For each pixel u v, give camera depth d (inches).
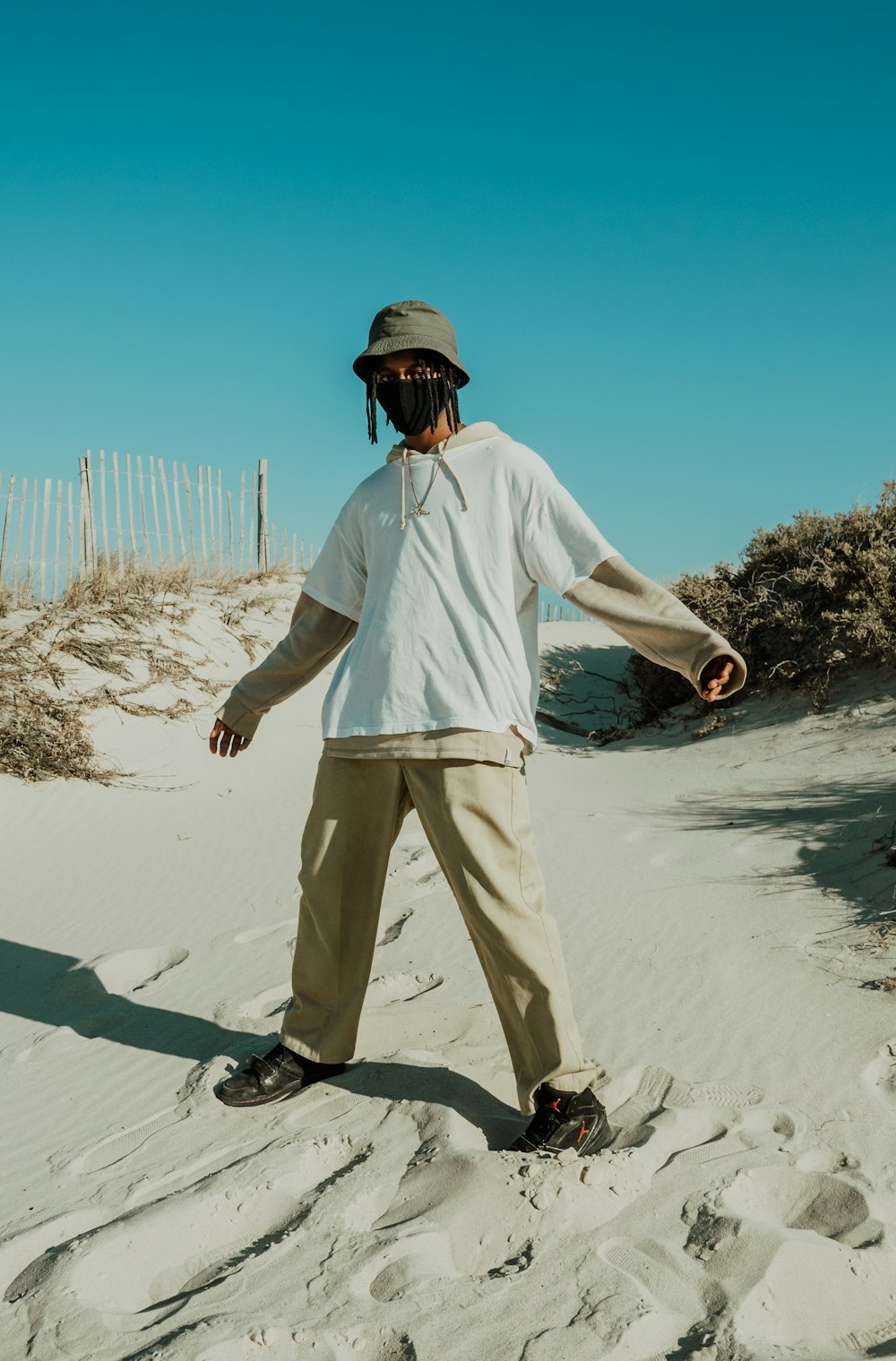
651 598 113.3
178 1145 120.3
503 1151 110.2
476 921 115.2
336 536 132.1
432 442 125.1
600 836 254.2
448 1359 80.6
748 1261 91.0
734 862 220.1
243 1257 98.8
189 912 224.4
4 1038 162.6
